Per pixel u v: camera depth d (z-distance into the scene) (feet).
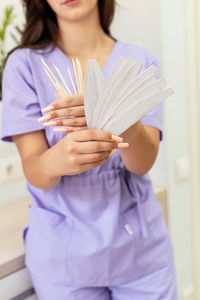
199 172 3.91
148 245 2.87
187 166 4.99
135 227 2.81
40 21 2.98
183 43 4.86
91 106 2.02
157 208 3.08
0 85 4.15
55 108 2.08
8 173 4.36
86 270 2.67
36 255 2.77
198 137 3.84
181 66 4.84
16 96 2.79
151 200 3.07
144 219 2.84
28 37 3.03
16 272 2.98
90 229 2.67
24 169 2.72
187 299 5.34
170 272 2.98
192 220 4.07
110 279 2.74
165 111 4.65
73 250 2.65
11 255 2.95
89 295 2.78
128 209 2.89
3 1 4.39
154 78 1.93
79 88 2.29
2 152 4.39
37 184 2.61
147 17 4.56
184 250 5.21
